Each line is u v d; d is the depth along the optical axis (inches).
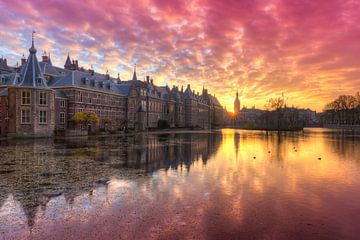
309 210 441.1
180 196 510.9
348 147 1520.7
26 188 557.6
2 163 844.6
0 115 2127.2
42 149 1235.2
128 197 501.7
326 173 746.2
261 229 366.0
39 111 2090.3
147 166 824.9
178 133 3245.6
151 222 386.0
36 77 2111.2
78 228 365.4
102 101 2989.7
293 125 5147.6
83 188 561.0
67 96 2581.2
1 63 2945.4
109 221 389.4
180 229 363.6
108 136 2353.6
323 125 7322.8
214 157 1048.2
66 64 3393.2
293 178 678.5
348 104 5989.2
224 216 410.9
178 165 851.4
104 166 813.9
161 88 5118.1
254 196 516.1
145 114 3826.3
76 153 1104.2
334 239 339.0
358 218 407.8
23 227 368.8
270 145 1638.8
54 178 648.4
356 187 591.5
